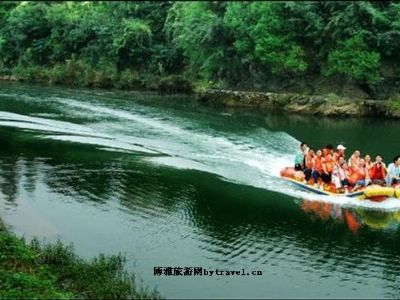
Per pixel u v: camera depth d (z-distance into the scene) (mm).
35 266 12086
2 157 21297
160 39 49250
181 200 17406
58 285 11453
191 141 24906
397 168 18609
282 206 17234
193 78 43469
